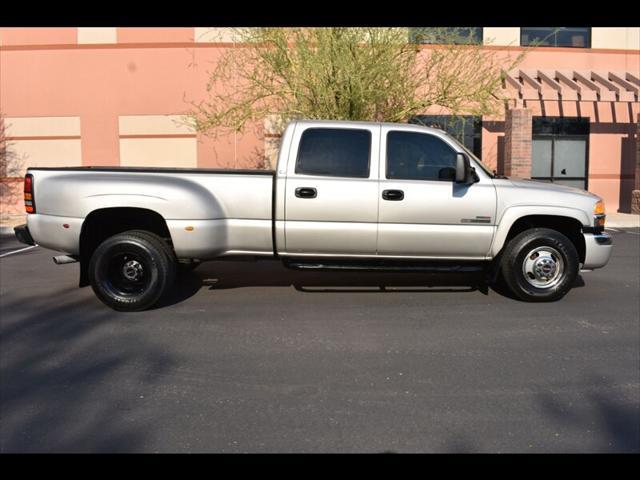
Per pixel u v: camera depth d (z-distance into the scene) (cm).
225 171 600
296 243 586
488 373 409
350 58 1206
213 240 576
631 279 751
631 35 1711
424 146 596
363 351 457
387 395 371
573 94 1529
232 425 329
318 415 342
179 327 524
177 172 584
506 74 1411
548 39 1683
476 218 589
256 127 1597
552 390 379
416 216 584
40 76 1614
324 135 590
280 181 579
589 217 605
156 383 392
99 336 498
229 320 546
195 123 1495
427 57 1477
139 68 1609
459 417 339
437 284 703
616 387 384
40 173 576
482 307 594
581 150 1734
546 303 612
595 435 317
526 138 1526
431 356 445
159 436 315
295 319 550
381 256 595
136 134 1625
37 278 769
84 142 1633
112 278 580
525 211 591
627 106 1725
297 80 1277
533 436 315
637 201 1652
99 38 1605
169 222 567
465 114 1509
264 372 412
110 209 575
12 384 390
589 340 485
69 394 373
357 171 587
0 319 554
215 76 1444
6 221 1509
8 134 1628
